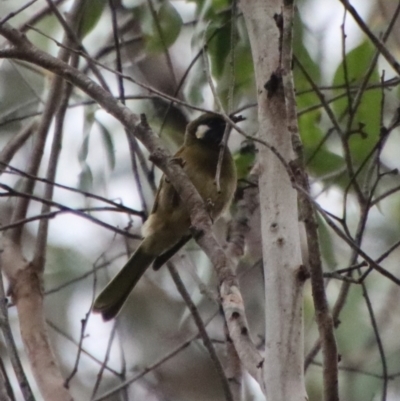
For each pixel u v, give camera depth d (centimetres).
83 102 854
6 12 1125
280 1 586
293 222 524
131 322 1227
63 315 1155
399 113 655
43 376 691
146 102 963
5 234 785
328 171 867
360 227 617
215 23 864
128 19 981
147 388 996
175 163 623
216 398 1232
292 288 505
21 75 908
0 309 570
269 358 490
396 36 1003
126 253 861
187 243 928
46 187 762
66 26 738
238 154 925
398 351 945
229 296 525
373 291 1092
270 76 555
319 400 962
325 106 648
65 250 1184
